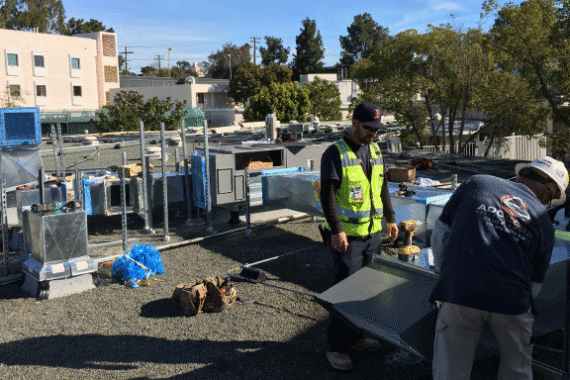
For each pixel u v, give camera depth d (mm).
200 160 8461
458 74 21078
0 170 8648
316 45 94875
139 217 9688
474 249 2564
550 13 18406
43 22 69438
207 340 4441
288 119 45281
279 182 7660
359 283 3584
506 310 2504
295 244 7734
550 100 19016
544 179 2852
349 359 3873
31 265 5699
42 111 45219
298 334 4535
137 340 4473
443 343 2689
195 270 6512
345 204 3768
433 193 6488
